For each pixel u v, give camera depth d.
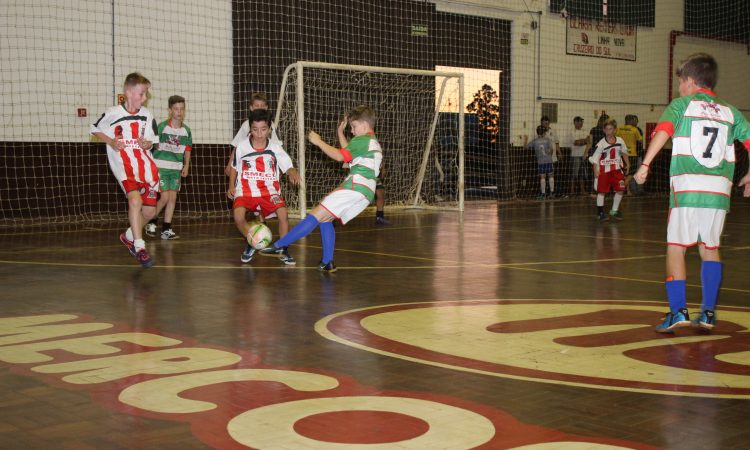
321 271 7.52
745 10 25.39
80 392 3.51
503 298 6.12
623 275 7.36
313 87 16.25
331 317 5.32
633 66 22.78
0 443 2.88
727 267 8.03
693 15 24.05
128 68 14.33
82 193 13.97
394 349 4.40
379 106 17.31
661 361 4.16
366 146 7.46
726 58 25.09
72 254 8.71
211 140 15.42
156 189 8.09
